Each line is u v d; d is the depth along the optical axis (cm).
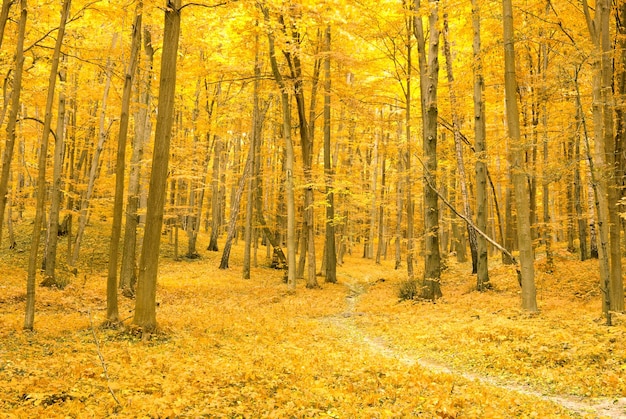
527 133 1755
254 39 2067
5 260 2384
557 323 1077
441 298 1689
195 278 2408
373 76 2642
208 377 705
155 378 684
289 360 881
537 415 599
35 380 646
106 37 2148
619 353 824
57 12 1581
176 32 1039
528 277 1245
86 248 2741
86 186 2412
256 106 2627
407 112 2206
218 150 3428
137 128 1888
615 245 1098
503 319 1170
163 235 3588
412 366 865
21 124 2155
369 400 657
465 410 611
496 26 1788
